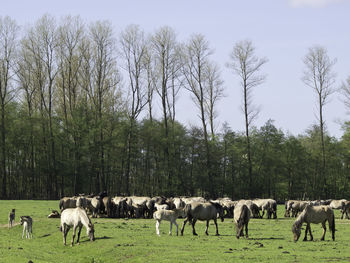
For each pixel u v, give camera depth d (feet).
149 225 120.67
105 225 117.29
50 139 249.55
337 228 118.62
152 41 265.34
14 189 263.08
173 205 146.82
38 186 270.26
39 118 256.52
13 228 122.11
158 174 268.21
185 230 108.78
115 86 277.44
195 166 279.28
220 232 105.40
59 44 254.68
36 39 251.80
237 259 70.18
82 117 254.47
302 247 80.89
